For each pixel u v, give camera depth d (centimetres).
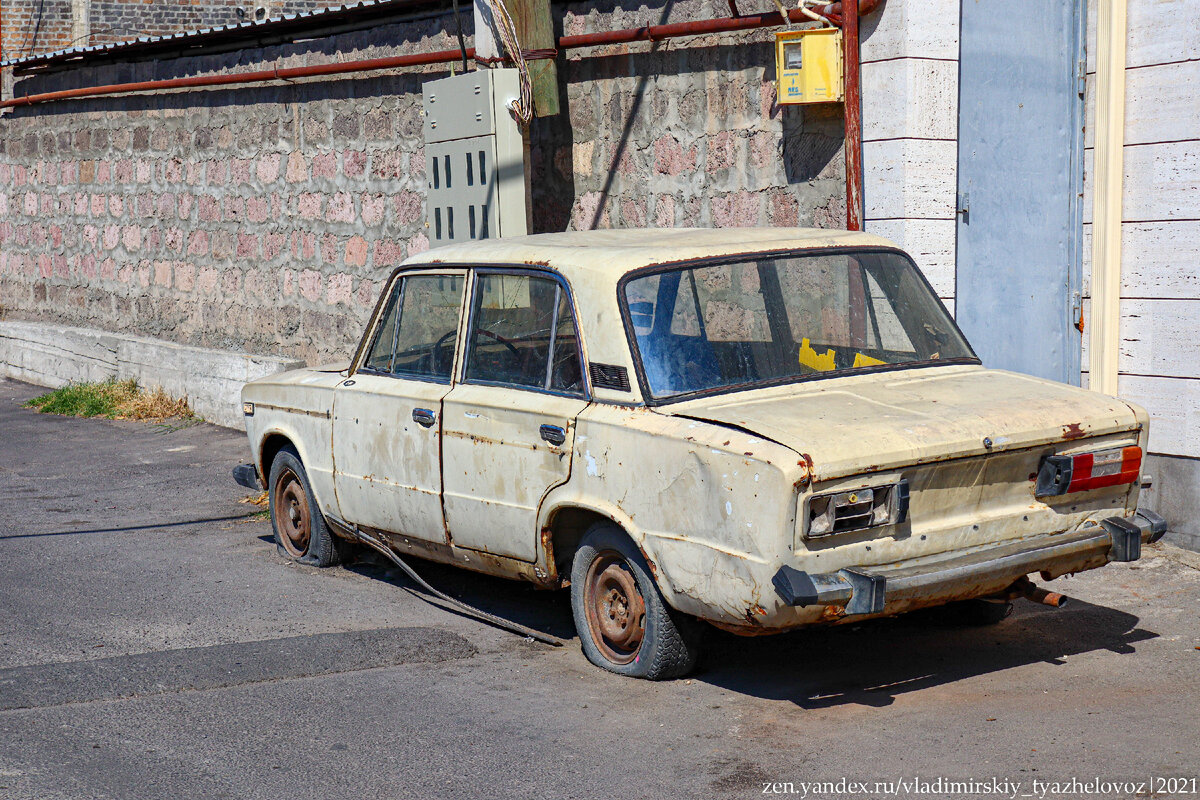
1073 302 750
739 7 830
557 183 981
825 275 556
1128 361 731
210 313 1367
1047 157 747
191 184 1369
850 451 446
